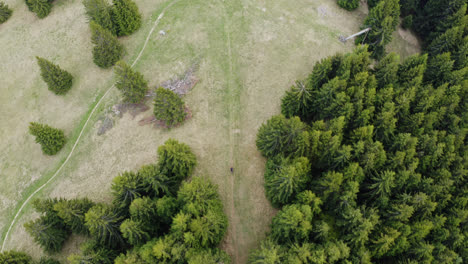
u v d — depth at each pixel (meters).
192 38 69.94
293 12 73.50
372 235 41.25
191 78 64.44
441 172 45.31
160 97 53.19
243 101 61.81
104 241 43.25
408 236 41.09
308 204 42.72
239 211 51.69
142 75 60.81
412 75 55.62
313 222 43.94
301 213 39.50
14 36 72.31
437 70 57.28
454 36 59.94
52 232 47.03
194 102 61.78
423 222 41.16
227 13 73.19
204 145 57.44
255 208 51.78
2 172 58.09
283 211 43.41
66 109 63.00
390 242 39.88
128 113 61.22
